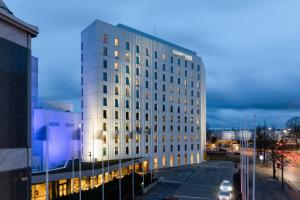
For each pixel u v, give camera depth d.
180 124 93.81
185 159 94.50
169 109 90.62
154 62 87.38
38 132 49.41
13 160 11.38
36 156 48.59
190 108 98.00
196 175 73.62
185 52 97.81
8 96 11.26
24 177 11.91
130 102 79.62
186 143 95.38
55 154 52.47
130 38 81.06
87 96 75.19
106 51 74.88
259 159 105.12
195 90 100.50
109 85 74.81
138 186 52.03
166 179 67.31
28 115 12.28
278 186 56.88
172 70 92.81
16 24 11.58
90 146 73.25
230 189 49.75
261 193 50.47
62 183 43.28
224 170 83.00
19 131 11.74
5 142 11.04
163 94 89.25
